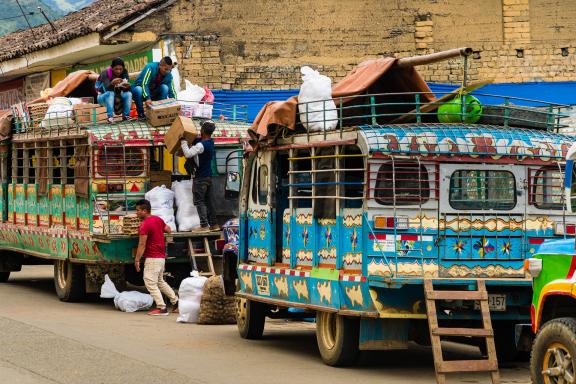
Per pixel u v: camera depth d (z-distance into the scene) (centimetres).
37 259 2895
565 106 1551
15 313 2127
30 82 4297
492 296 1415
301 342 1797
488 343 1322
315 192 1545
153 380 1364
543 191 1487
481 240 1451
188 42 3136
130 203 2227
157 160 2300
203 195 2217
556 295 1217
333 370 1488
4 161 2800
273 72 3142
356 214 1442
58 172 2456
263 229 1730
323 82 1565
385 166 1421
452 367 1292
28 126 2583
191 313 2012
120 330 1886
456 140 1442
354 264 1445
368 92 1573
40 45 3612
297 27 3139
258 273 1731
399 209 1422
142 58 3259
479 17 3111
